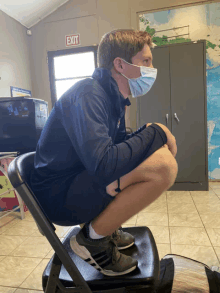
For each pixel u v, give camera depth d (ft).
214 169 11.94
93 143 1.88
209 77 11.54
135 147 1.97
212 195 9.71
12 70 12.06
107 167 1.87
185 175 10.62
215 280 2.71
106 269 2.12
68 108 2.05
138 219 7.47
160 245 5.75
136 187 2.03
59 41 13.35
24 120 7.84
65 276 2.23
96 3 12.59
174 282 2.63
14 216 8.30
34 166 2.35
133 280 2.05
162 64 10.50
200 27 11.38
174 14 11.59
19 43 12.75
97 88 2.15
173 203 8.89
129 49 2.38
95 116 1.96
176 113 10.57
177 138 10.63
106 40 2.45
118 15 12.35
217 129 11.69
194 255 5.21
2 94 11.27
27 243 6.29
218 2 11.07
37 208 1.92
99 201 2.14
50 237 1.91
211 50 11.37
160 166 2.01
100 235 2.07
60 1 12.82
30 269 5.06
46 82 13.79
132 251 2.57
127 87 2.65
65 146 2.17
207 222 7.00
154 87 10.68
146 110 10.86
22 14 12.30
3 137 8.04
